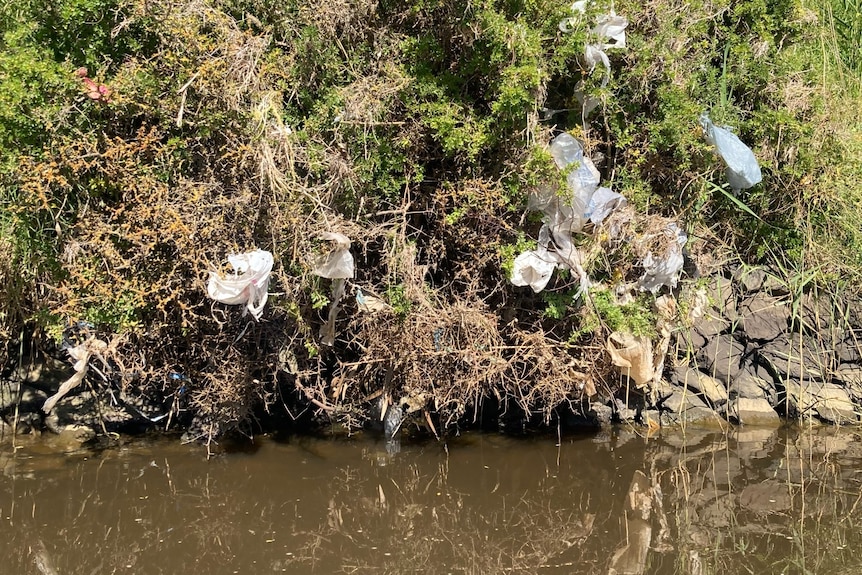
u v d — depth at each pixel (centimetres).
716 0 450
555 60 386
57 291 371
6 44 368
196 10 370
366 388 413
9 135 353
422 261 412
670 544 328
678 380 444
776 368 445
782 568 309
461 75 390
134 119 380
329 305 398
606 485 378
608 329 399
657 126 411
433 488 376
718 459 401
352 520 350
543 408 412
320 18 390
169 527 340
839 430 430
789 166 446
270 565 313
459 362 393
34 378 430
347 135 383
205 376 403
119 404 425
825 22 551
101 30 371
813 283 449
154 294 374
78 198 370
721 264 454
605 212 397
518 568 312
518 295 404
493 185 387
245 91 368
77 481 375
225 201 368
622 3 405
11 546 326
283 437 420
